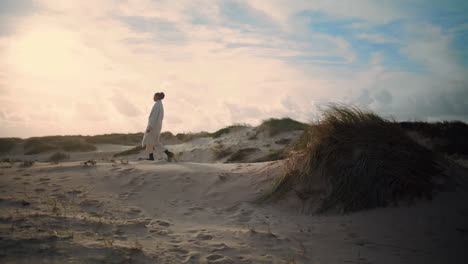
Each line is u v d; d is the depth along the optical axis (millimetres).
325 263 2982
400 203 4383
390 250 3318
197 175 6258
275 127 17047
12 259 2521
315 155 5160
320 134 5348
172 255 2938
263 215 4590
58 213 3912
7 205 4184
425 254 3211
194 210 4836
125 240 3242
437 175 4832
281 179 5258
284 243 3471
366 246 3426
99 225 3600
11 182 5570
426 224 3836
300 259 3043
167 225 3979
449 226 3754
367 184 4613
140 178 6090
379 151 4883
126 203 4938
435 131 11430
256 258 3008
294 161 5535
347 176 4754
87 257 2695
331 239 3652
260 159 12172
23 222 3369
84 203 4672
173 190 5672
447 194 4469
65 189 5344
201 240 3449
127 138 26000
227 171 6375
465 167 5445
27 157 19203
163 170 6539
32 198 4680
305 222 4262
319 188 4934
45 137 24156
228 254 3068
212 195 5473
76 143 21328
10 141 22016
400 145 5070
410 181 4535
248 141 16438
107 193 5352
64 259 2615
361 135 5113
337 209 4516
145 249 2996
